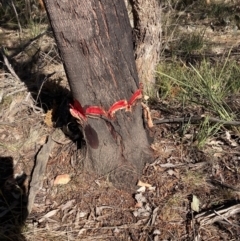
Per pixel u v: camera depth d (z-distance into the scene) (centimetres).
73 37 111
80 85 117
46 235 116
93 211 122
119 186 126
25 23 250
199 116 146
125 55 117
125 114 122
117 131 123
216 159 136
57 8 108
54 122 151
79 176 129
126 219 119
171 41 208
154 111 157
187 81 164
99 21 110
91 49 113
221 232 115
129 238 115
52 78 176
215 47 214
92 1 108
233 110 157
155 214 120
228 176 131
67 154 136
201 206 122
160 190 126
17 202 127
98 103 119
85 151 129
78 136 139
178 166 133
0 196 128
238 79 172
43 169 133
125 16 114
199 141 140
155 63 162
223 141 143
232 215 119
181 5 262
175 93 166
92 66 114
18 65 188
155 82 169
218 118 149
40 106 162
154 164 132
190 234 115
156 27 157
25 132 151
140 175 128
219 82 166
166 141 141
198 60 194
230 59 196
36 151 143
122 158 127
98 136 123
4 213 123
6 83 170
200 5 262
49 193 128
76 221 120
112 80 117
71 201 124
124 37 115
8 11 259
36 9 257
